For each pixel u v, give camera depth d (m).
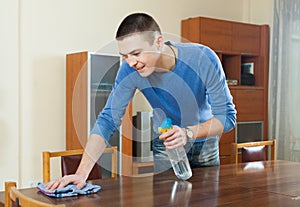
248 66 5.38
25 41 3.88
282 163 2.78
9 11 3.79
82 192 1.82
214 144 2.37
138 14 1.59
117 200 1.72
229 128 2.03
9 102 3.81
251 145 3.04
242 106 5.03
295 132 5.06
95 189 1.87
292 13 5.07
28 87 3.91
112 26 4.38
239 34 5.07
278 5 5.19
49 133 4.04
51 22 4.02
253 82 5.32
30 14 3.90
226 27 4.93
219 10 5.33
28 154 3.93
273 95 5.24
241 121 5.02
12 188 1.59
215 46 4.83
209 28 4.78
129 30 1.56
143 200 1.72
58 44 4.06
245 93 5.06
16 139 3.85
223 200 1.74
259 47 5.30
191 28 4.78
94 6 4.27
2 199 3.51
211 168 2.43
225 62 5.23
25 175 3.92
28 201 1.38
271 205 1.67
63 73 4.09
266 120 5.29
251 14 5.59
